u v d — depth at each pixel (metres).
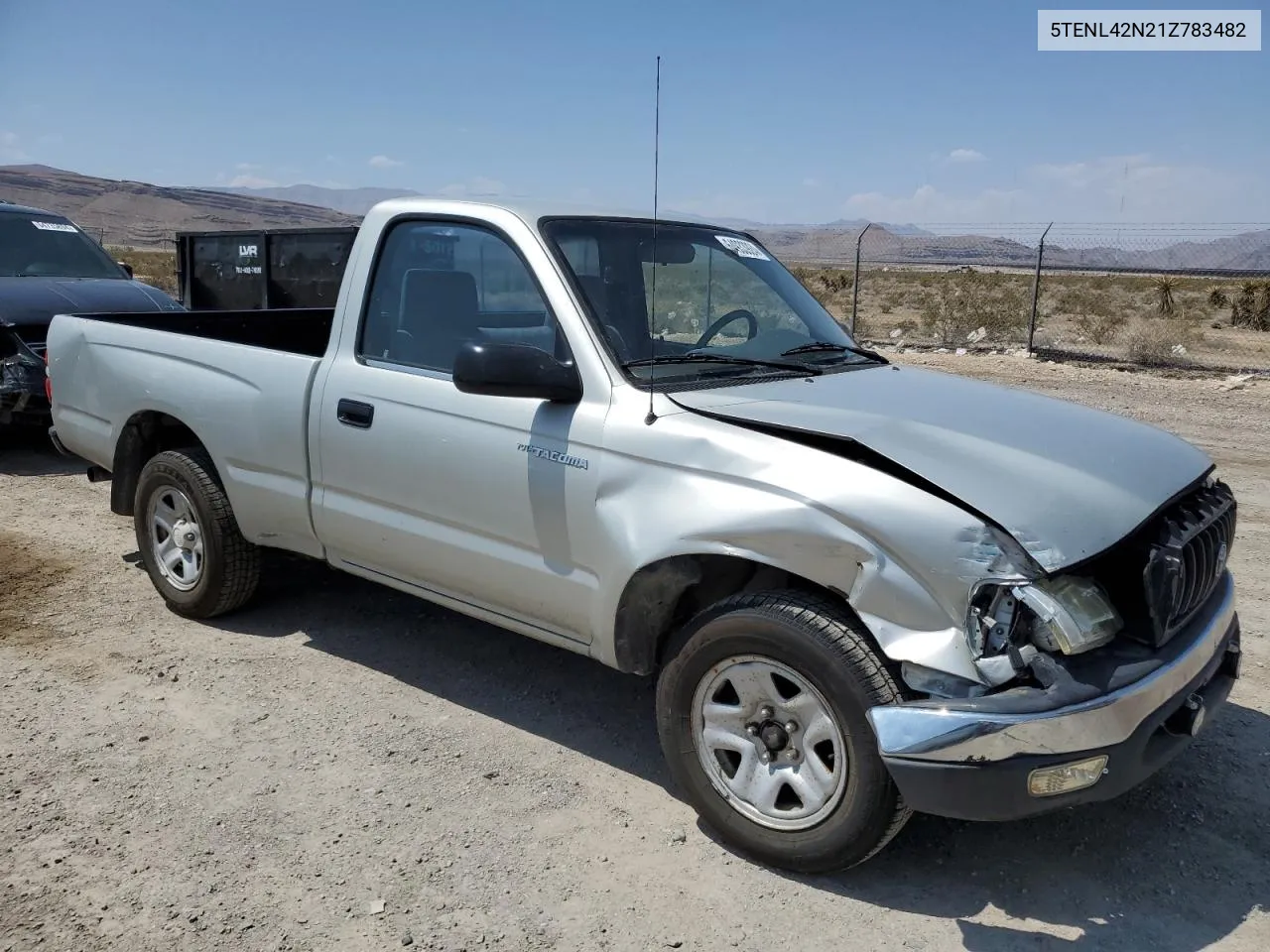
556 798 3.60
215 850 3.24
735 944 2.87
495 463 3.70
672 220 4.47
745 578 3.45
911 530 2.83
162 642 4.86
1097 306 29.98
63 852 3.21
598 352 3.54
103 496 7.58
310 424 4.32
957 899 3.09
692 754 3.33
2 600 5.35
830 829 3.02
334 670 4.61
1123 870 3.25
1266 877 3.22
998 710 2.69
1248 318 27.06
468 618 5.24
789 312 4.46
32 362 8.27
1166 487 3.25
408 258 4.14
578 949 2.84
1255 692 4.50
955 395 3.84
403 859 3.22
